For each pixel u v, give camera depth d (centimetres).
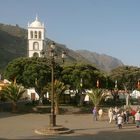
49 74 6500
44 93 6531
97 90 5469
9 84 5988
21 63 6694
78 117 5053
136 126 3781
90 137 2891
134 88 9050
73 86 6731
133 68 9012
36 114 5488
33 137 2822
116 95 8656
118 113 4147
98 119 4719
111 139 2794
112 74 8962
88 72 6656
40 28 10050
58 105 5678
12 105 5916
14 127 3566
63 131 3116
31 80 6431
